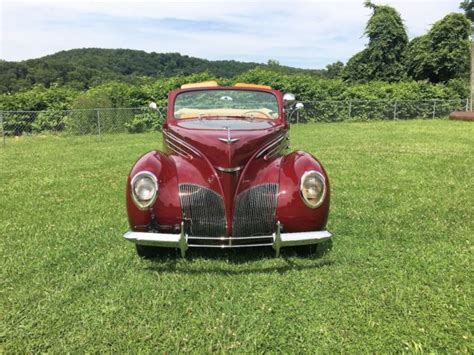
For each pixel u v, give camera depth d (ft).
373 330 8.97
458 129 53.98
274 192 12.05
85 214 17.22
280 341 8.66
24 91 54.60
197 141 12.28
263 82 68.23
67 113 50.52
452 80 84.28
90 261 12.51
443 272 11.57
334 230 15.02
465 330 8.92
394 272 11.64
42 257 12.69
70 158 32.86
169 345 8.55
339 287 10.84
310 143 40.11
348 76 103.19
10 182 23.76
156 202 11.65
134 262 12.43
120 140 44.86
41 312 9.65
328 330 9.01
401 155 32.27
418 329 8.95
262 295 10.46
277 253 11.96
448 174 24.77
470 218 16.33
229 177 11.73
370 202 18.60
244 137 12.41
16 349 8.37
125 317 9.49
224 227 11.85
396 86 78.38
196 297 10.41
